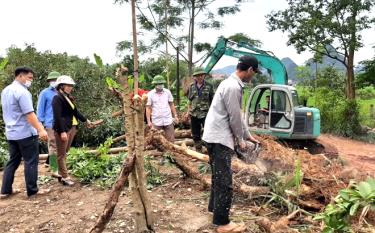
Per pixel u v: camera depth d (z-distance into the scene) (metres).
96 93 11.77
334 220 4.54
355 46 20.91
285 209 5.45
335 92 20.17
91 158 7.29
